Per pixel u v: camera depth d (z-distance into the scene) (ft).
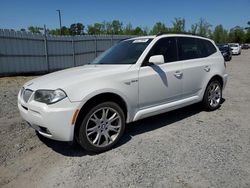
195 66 16.71
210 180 9.83
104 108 12.23
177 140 13.58
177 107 16.01
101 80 12.07
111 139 12.69
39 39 48.34
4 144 13.48
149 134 14.52
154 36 15.31
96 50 60.18
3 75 44.11
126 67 13.28
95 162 11.43
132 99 13.21
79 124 11.62
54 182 9.99
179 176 10.14
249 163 11.04
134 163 11.23
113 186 9.61
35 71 48.70
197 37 17.95
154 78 14.05
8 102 23.20
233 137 13.89
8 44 43.96
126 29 166.71
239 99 22.89
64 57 53.52
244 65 58.49
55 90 11.14
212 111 18.90
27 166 11.28
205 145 12.89
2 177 10.45
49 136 11.53
